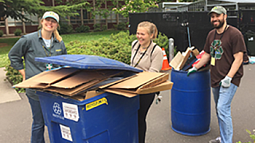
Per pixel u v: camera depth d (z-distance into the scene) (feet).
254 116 15.94
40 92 8.36
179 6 62.90
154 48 10.29
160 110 17.49
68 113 7.66
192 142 12.82
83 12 111.65
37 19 98.94
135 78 8.16
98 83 7.81
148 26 10.02
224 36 10.92
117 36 34.81
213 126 14.62
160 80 8.21
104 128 7.93
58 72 8.61
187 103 12.96
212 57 11.59
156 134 13.85
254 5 41.37
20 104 19.27
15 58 10.59
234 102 18.60
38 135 11.16
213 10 10.67
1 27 91.61
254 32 35.04
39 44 10.59
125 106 8.51
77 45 29.45
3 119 16.61
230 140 11.25
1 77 26.89
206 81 12.80
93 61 7.76
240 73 10.93
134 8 63.87
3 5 63.93
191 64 12.98
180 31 33.88
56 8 69.21
